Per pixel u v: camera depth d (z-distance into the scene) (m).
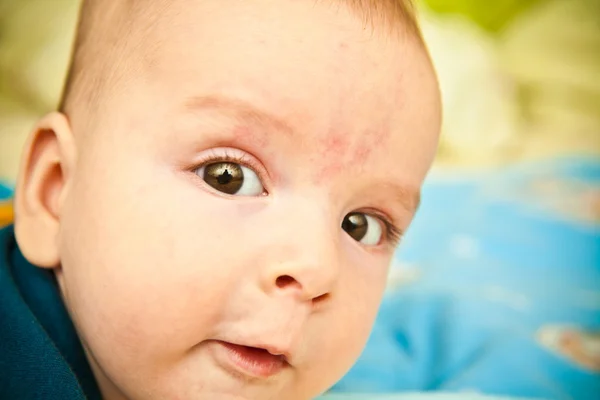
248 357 0.32
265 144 0.32
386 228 0.36
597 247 0.55
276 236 0.32
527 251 0.55
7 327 0.33
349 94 0.33
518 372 0.46
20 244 0.35
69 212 0.34
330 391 0.44
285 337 0.31
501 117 0.69
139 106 0.34
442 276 0.52
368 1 0.34
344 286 0.34
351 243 0.34
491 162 0.66
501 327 0.48
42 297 0.35
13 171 0.51
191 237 0.32
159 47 0.34
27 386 0.32
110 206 0.33
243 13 0.33
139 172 0.33
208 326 0.32
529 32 0.75
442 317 0.49
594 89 0.72
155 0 0.35
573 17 0.77
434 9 0.75
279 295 0.31
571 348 0.48
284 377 0.33
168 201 0.32
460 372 0.46
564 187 0.62
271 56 0.33
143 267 0.32
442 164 0.65
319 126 0.33
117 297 0.33
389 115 0.34
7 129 0.55
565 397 0.45
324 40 0.33
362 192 0.34
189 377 0.32
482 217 0.58
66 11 0.62
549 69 0.73
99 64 0.35
